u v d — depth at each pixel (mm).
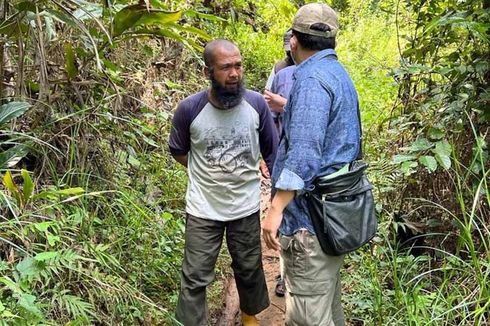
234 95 2852
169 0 4953
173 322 2945
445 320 2740
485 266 2947
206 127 2922
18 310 2162
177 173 4520
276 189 2352
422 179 3604
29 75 3057
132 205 3301
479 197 3076
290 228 2498
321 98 2316
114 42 3160
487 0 3188
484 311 2611
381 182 3834
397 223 3537
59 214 2840
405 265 3477
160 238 3596
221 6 6746
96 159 3439
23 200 2359
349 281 3607
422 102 3654
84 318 2404
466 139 3332
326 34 2430
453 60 3508
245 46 9164
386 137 4469
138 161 3908
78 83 3166
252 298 3277
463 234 2830
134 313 2896
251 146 2996
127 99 4438
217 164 2971
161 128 4609
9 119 2504
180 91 5312
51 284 2584
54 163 3189
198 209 3041
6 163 2564
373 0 4871
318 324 2545
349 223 2432
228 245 3176
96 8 2934
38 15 2594
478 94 3252
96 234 3117
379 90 6680
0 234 2355
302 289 2527
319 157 2303
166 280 3521
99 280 2609
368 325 3154
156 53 5152
